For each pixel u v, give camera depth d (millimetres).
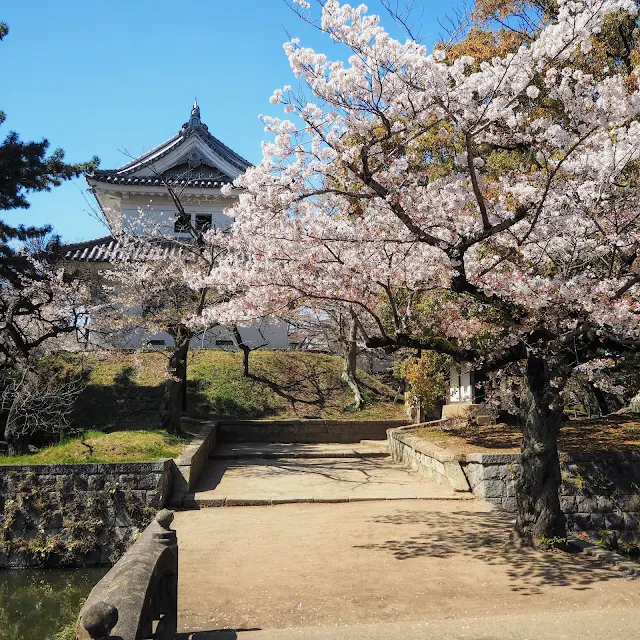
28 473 12484
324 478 14875
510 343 9523
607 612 6145
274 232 8766
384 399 23203
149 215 25938
